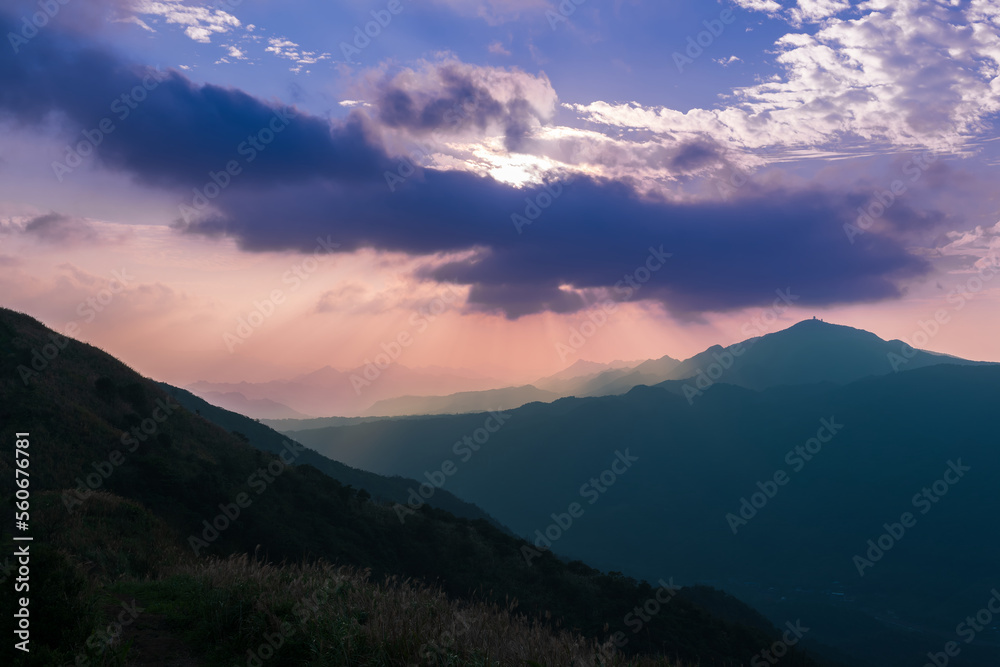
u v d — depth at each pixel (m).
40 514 22.50
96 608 9.92
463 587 45.12
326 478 61.62
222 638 9.92
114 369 60.09
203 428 59.62
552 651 8.77
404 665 8.28
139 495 38.81
